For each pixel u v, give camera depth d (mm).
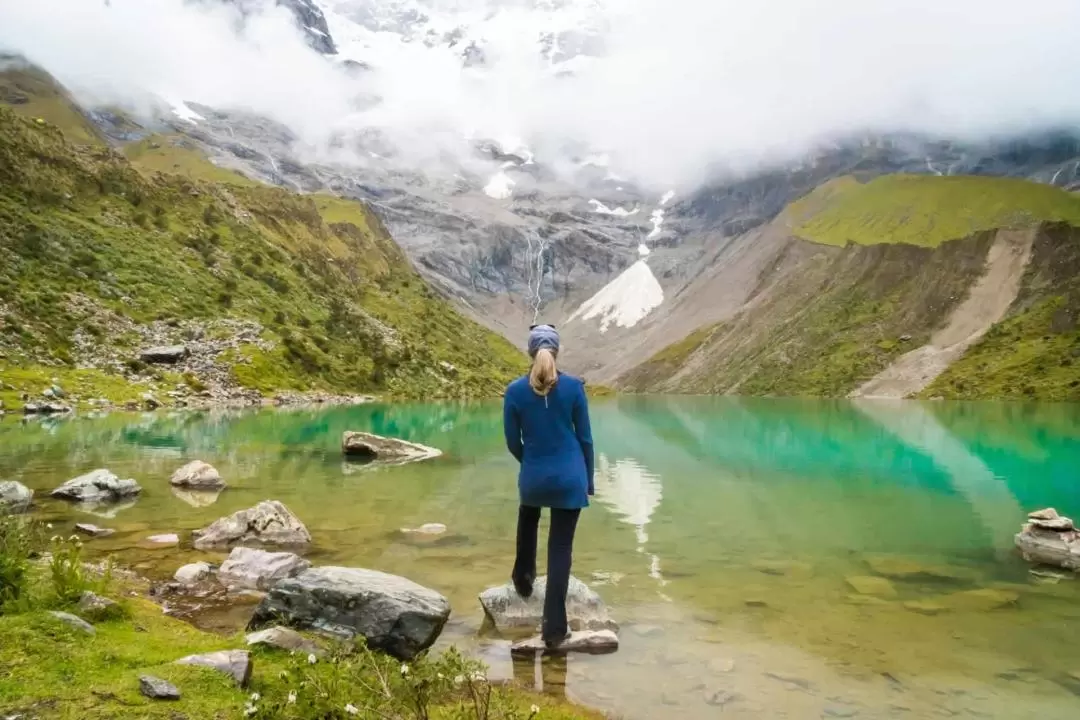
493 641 8375
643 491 20797
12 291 65438
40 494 17219
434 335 165375
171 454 26719
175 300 86125
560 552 8344
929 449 35812
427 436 41125
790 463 28969
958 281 186250
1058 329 150375
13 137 95438
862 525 15734
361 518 15719
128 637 6484
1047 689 7098
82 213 93688
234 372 75500
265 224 161500
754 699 6824
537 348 8602
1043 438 43281
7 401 46406
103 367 62562
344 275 171250
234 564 10844
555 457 8359
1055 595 10391
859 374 165625
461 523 15242
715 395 181750
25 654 5484
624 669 7578
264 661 6398
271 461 26078
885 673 7512
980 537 14531
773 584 10867
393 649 7582
